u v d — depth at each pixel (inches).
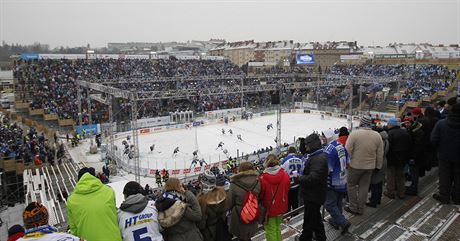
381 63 2989.7
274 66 4333.2
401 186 320.2
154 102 2274.9
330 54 4783.5
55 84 2148.1
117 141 1716.3
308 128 1991.9
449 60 2613.2
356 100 2501.2
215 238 210.7
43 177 1156.5
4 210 1027.9
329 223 274.7
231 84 2913.4
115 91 1376.7
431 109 367.9
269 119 2279.8
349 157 277.1
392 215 284.2
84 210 170.4
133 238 174.7
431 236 246.2
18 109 1888.5
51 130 1646.2
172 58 3016.7
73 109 1923.0
